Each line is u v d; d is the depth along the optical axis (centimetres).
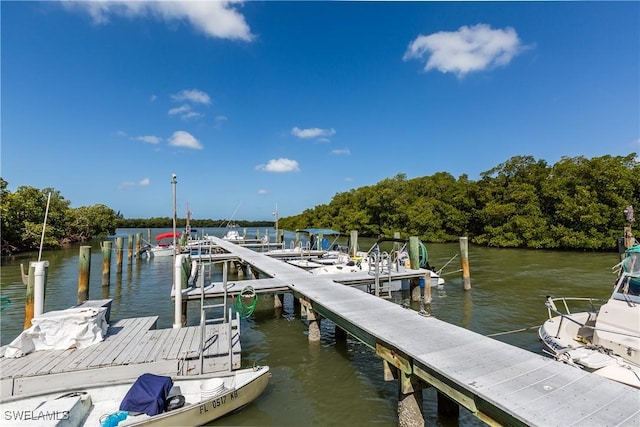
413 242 1686
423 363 575
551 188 3822
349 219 6309
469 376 521
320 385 805
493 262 2702
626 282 771
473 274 2209
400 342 664
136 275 2480
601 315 764
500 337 1090
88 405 632
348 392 771
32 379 652
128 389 670
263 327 1277
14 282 2114
